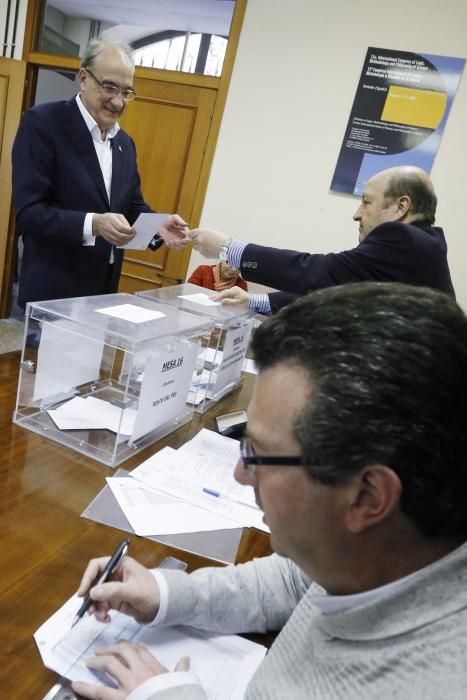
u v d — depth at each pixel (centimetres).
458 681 28
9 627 52
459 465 32
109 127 173
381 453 31
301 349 34
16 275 428
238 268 166
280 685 41
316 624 42
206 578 59
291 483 35
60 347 101
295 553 39
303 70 277
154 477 87
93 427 99
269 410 35
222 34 296
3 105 335
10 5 328
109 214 150
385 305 34
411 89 262
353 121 274
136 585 54
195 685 45
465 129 258
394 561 36
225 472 94
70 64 324
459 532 34
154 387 96
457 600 32
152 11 315
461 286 274
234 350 137
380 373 31
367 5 260
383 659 33
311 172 287
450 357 31
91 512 75
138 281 339
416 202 158
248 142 295
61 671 48
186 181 311
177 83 303
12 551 63
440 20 252
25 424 97
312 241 294
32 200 157
